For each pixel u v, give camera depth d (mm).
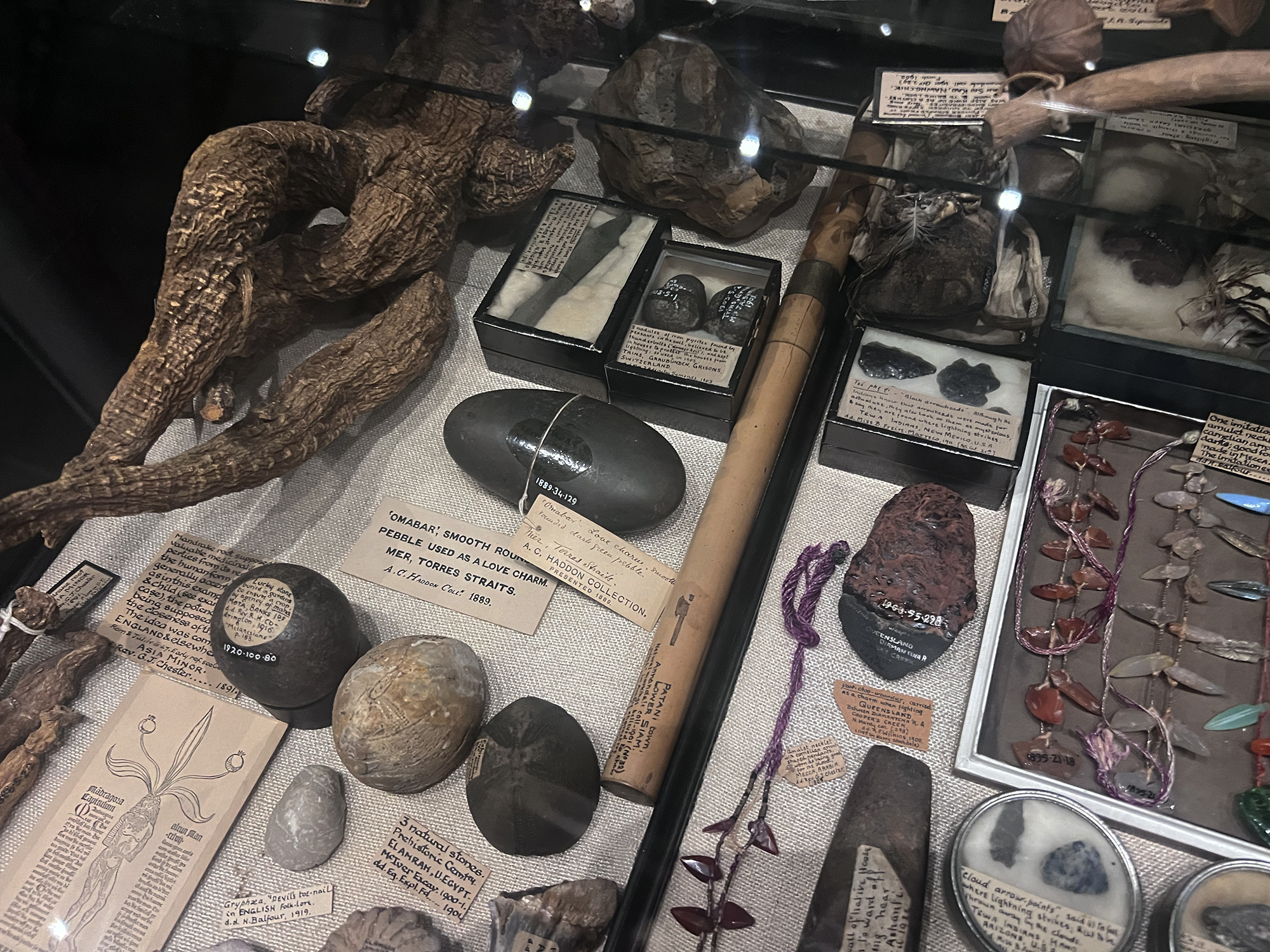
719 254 489
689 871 379
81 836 408
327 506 483
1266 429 433
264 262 459
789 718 410
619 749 388
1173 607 413
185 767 419
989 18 428
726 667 422
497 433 451
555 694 429
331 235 461
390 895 393
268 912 392
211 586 464
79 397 493
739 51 457
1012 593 419
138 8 481
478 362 520
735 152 481
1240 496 431
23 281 458
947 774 393
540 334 472
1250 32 386
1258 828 356
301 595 400
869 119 438
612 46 470
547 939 362
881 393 449
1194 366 419
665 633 412
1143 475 443
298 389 437
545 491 447
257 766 418
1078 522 434
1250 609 408
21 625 429
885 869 362
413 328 473
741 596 438
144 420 387
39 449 479
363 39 479
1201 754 379
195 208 384
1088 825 358
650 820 395
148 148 522
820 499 467
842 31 432
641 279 488
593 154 558
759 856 383
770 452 452
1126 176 411
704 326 477
